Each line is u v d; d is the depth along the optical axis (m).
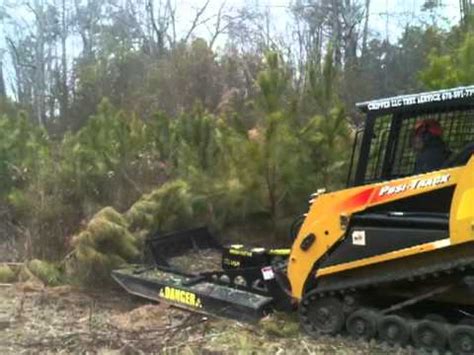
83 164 9.62
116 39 31.44
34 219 9.30
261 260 6.91
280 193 8.30
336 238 5.50
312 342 5.50
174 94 21.09
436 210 5.04
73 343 5.70
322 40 25.56
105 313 6.69
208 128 9.24
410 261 5.17
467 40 7.92
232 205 8.63
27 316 6.59
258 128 8.39
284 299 6.21
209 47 23.27
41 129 13.32
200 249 8.18
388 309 5.35
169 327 6.06
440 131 5.31
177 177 9.33
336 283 5.55
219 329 5.93
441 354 5.00
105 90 24.66
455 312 5.32
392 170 5.43
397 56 22.98
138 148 10.09
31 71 36.56
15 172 11.01
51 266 8.14
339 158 8.12
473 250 4.90
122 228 7.72
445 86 7.79
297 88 9.58
